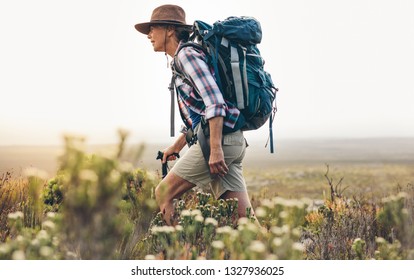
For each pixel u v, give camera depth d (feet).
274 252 11.23
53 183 17.89
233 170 18.34
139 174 12.28
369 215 19.93
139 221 12.21
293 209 11.52
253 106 17.74
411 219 14.51
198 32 18.29
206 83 16.94
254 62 18.29
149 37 19.60
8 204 19.99
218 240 13.30
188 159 17.97
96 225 10.23
